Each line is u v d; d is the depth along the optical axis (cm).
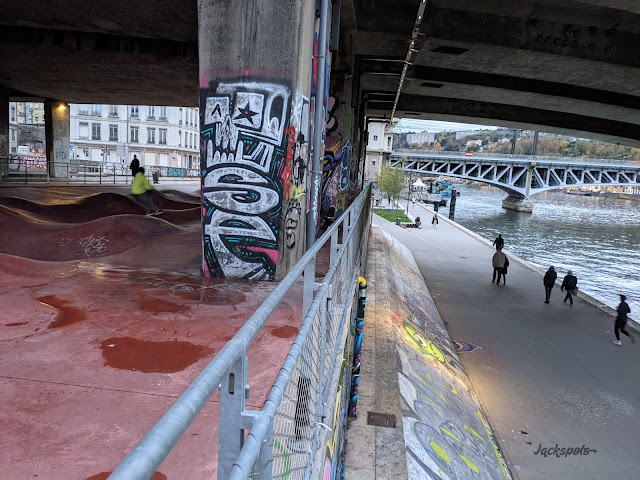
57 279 544
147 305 459
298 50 573
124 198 1331
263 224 589
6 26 1423
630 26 1373
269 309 137
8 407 257
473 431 887
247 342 111
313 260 261
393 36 1407
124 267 623
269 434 113
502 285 2252
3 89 2348
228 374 109
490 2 1302
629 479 857
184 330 392
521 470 863
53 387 282
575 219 8412
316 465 255
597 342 1541
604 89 1794
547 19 1372
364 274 1348
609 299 3206
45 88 2319
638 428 1028
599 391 1198
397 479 476
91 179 3519
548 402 1125
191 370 315
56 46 1456
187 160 7131
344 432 521
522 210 9300
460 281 2298
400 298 1389
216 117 591
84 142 6316
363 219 1165
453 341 1495
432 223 4503
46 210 1170
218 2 577
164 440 67
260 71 577
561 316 1800
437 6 1354
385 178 6269
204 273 601
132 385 289
